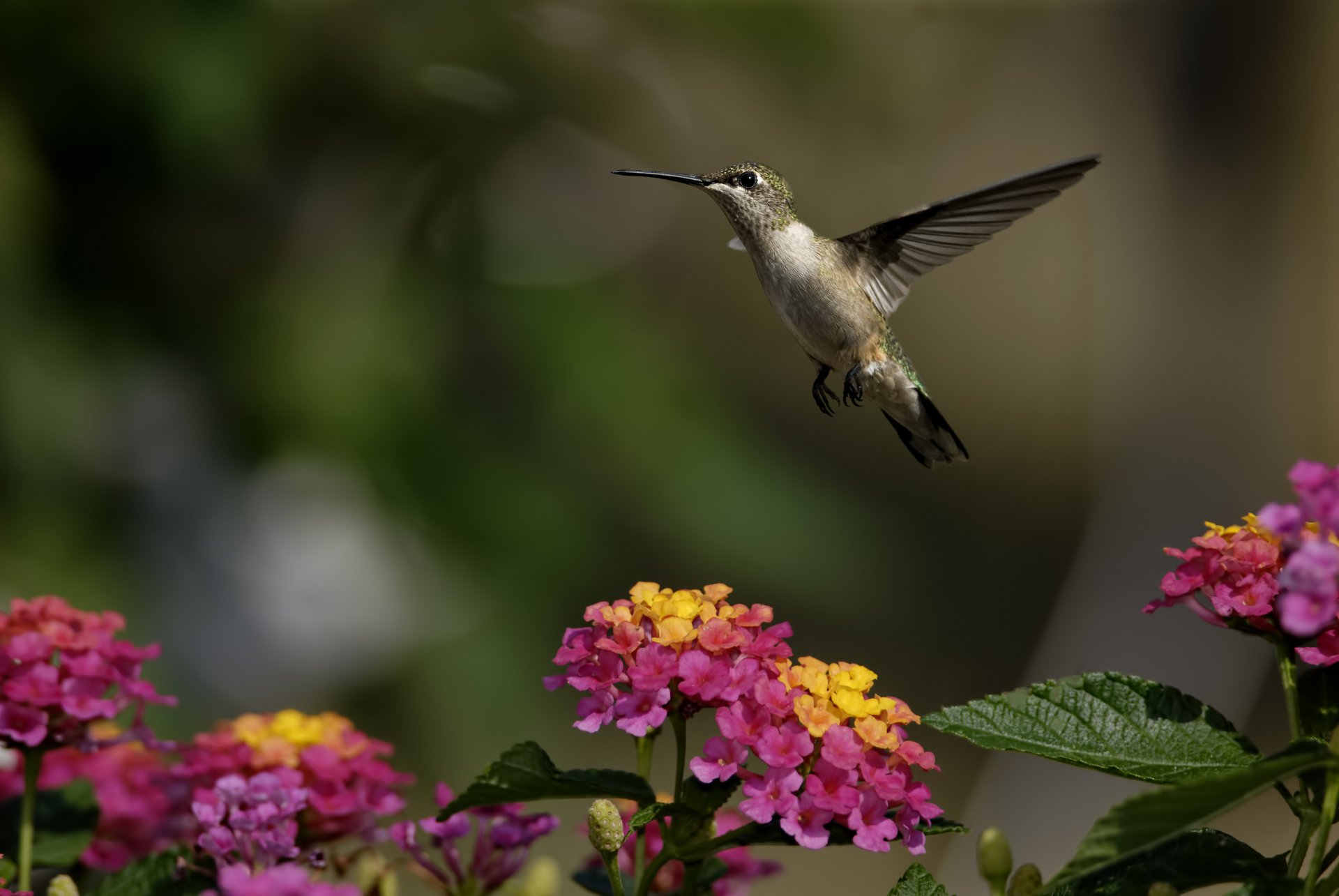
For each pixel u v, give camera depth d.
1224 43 14.61
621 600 3.21
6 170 9.49
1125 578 15.65
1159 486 15.62
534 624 11.74
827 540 12.39
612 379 11.65
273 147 10.77
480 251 11.52
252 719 3.64
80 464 10.29
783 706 2.98
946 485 24.53
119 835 3.77
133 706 4.00
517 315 11.44
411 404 11.09
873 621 19.52
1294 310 14.95
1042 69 17.34
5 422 9.77
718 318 18.88
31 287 9.91
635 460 11.62
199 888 3.38
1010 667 19.61
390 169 11.32
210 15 10.11
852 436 23.91
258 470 10.95
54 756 3.79
